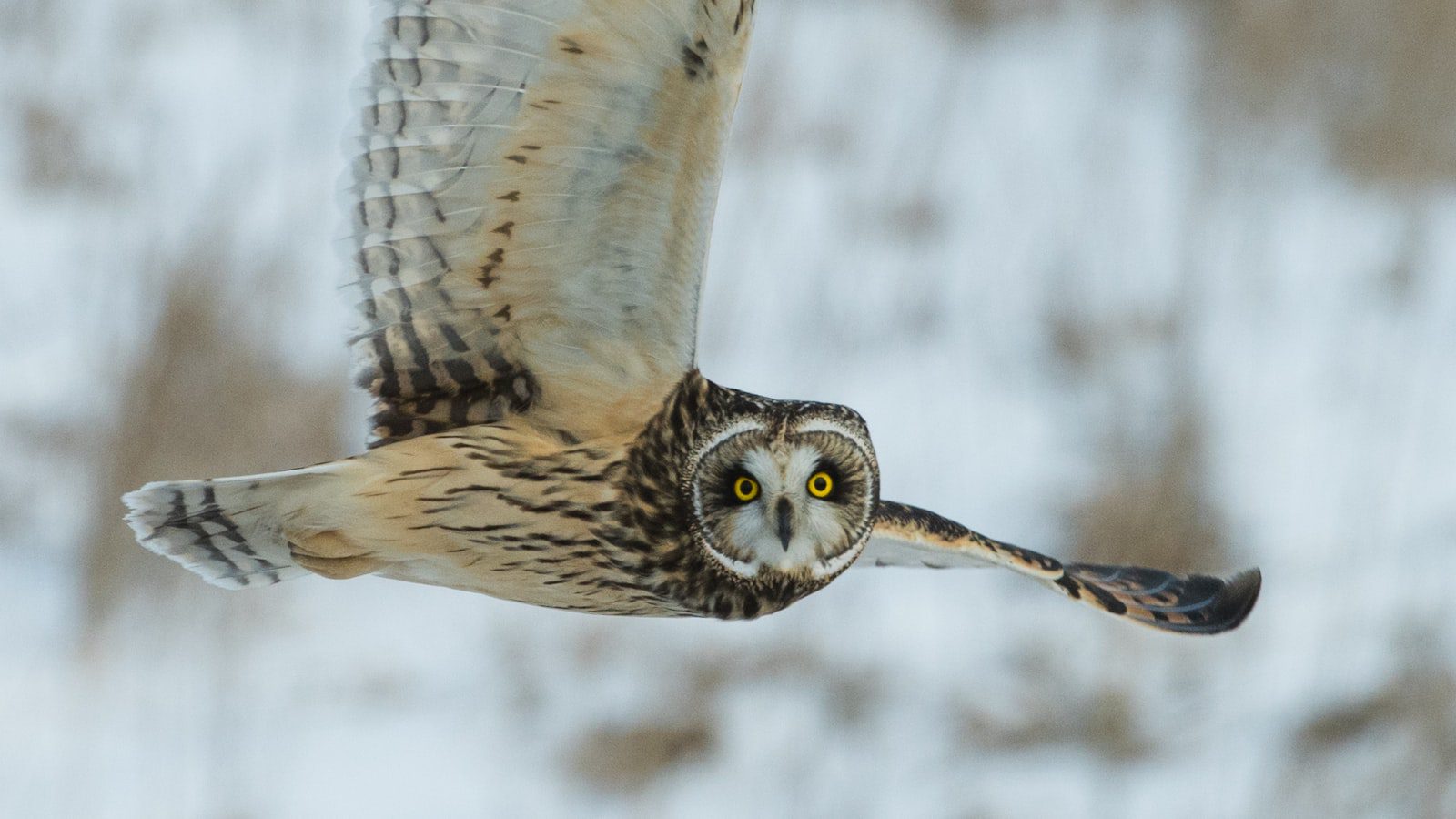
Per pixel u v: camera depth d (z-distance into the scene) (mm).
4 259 16562
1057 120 21719
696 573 7094
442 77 6078
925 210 19438
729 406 7074
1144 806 13281
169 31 19703
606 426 6867
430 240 6445
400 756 13281
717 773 13617
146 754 12398
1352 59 21984
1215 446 16703
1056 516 16062
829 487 7270
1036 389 17516
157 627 13383
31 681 12945
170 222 16375
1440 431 16859
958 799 13188
